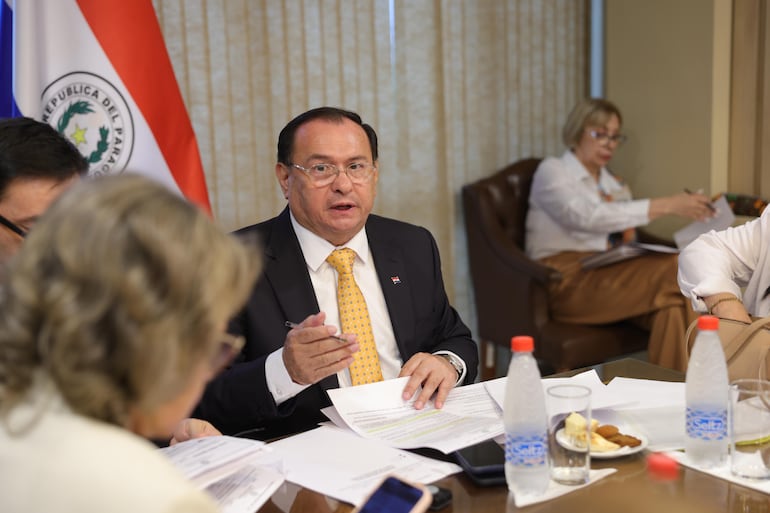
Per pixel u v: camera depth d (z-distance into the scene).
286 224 1.90
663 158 3.85
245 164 3.30
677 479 1.17
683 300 3.08
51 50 2.35
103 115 2.41
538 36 3.96
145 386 0.66
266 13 3.25
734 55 3.59
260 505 1.12
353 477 1.22
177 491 0.63
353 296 1.84
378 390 1.53
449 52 3.67
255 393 1.60
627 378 1.66
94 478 0.63
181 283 0.65
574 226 3.57
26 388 0.67
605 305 3.25
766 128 3.52
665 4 3.74
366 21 3.47
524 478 1.13
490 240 3.52
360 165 1.82
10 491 0.64
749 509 1.08
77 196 0.68
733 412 1.17
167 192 0.71
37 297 0.64
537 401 1.12
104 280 0.63
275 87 3.32
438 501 1.11
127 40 2.43
